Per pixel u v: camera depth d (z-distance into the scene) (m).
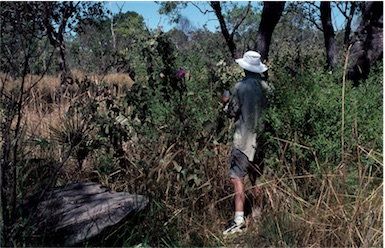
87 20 9.88
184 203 5.04
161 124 5.45
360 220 4.36
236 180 4.92
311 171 4.82
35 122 6.71
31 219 4.23
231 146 5.44
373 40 9.00
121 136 5.43
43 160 5.67
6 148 4.03
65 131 6.02
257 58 4.97
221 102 5.41
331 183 4.54
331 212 4.39
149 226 4.58
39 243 4.07
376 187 4.66
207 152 5.10
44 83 8.84
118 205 4.54
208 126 5.22
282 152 4.74
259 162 5.00
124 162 5.51
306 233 4.41
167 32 5.55
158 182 5.11
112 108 5.50
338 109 4.87
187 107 5.38
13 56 4.02
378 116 4.90
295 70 5.55
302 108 4.83
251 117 4.84
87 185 5.09
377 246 4.14
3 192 3.91
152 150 5.34
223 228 4.96
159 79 5.45
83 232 4.16
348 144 4.79
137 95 5.46
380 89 5.39
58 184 5.41
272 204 4.70
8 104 4.15
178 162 5.31
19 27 3.97
